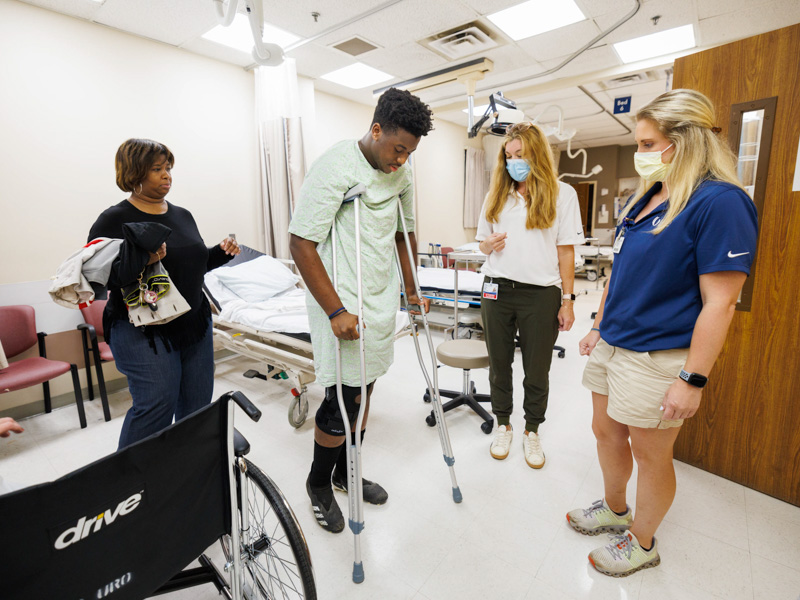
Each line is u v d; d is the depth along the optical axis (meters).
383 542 1.58
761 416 1.75
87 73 2.92
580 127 7.36
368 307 1.38
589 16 3.24
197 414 0.87
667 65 4.14
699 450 1.94
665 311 1.12
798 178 1.55
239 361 3.66
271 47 2.08
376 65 4.05
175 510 0.90
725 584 1.36
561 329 2.04
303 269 1.27
